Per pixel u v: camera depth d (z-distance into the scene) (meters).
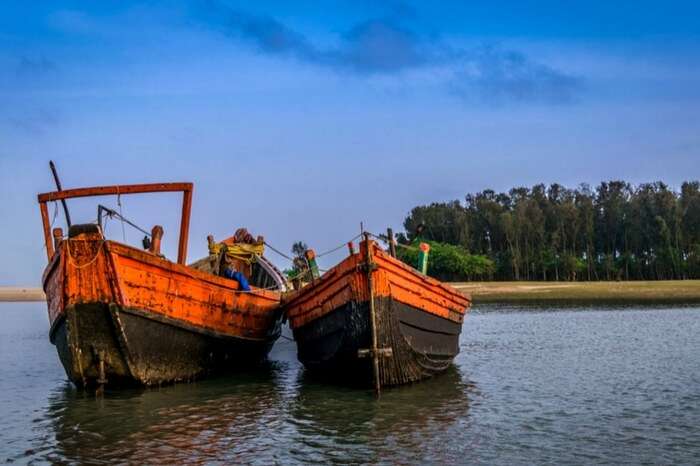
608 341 27.47
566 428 12.41
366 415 13.60
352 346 15.91
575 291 71.44
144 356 15.73
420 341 16.92
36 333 37.00
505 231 118.69
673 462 10.27
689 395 15.44
